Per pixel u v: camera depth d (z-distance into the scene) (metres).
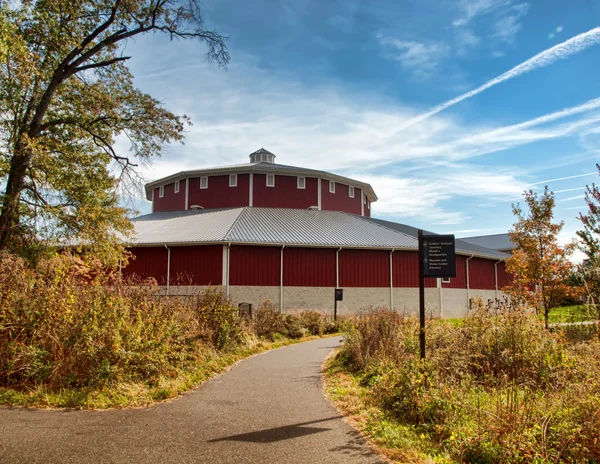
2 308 9.23
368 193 50.12
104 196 21.98
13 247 19.08
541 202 15.90
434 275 8.80
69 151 21.05
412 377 7.75
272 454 5.75
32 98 19.38
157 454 5.64
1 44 14.77
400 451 5.86
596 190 14.88
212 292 16.23
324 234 34.56
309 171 42.41
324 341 20.03
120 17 20.86
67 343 8.93
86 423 6.87
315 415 7.66
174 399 8.66
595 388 6.73
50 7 18.98
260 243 31.30
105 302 10.15
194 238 31.81
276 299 31.62
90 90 21.45
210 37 21.31
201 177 43.00
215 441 6.20
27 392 8.23
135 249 32.91
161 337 10.27
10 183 18.88
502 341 9.19
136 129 22.36
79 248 21.59
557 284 15.20
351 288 33.34
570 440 5.24
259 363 13.37
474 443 5.62
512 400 6.38
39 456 5.44
